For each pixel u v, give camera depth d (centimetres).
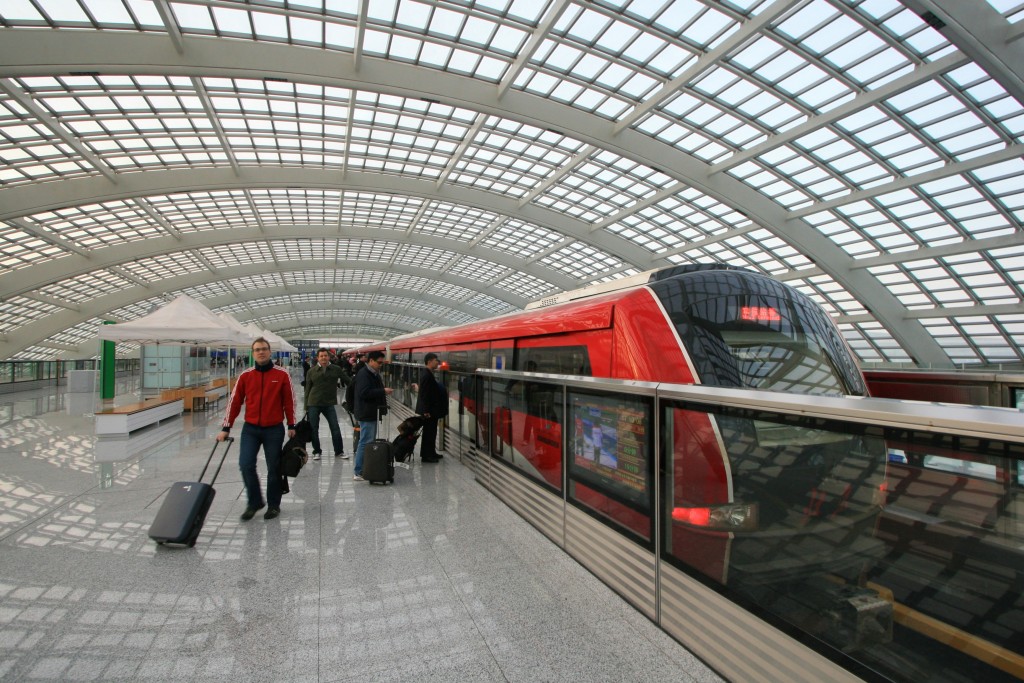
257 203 3631
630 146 2442
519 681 278
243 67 1919
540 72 2105
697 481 301
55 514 579
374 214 3988
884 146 2164
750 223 2981
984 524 184
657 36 1816
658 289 572
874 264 2872
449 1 1770
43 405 1967
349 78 2036
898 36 1656
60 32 1742
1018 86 1557
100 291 4803
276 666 294
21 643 318
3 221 2645
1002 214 2331
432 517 563
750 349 546
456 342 1159
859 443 223
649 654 304
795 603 248
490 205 3422
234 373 2997
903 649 215
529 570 421
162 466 848
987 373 608
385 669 290
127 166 2770
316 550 469
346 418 1502
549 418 496
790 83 1945
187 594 383
